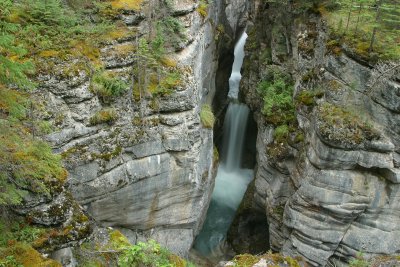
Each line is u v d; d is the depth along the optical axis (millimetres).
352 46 15930
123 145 15352
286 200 19312
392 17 16516
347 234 17016
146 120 15742
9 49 9805
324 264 17625
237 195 24453
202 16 18906
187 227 18922
